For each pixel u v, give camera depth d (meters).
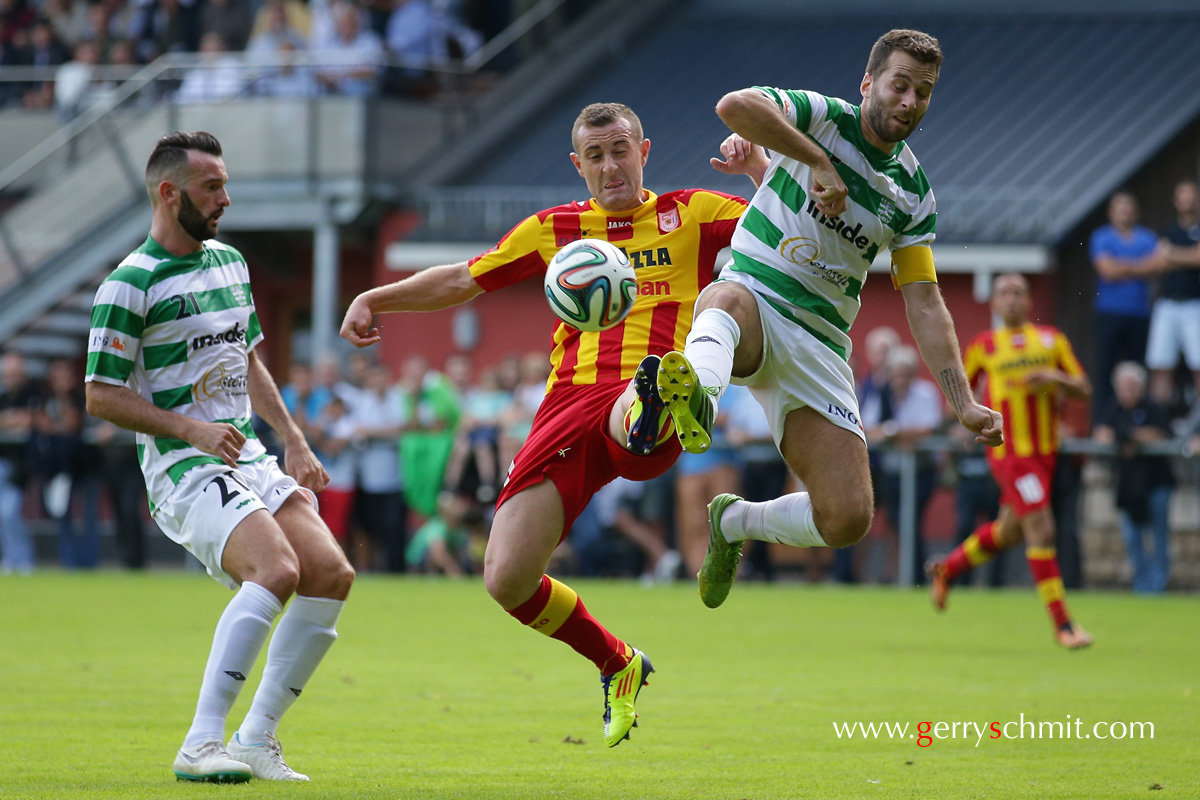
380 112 76.62
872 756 21.02
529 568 18.39
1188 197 60.38
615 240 20.08
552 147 79.56
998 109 75.06
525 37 84.81
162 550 70.88
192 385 19.84
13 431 61.41
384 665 31.50
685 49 85.50
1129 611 45.34
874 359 54.97
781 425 19.41
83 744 21.41
